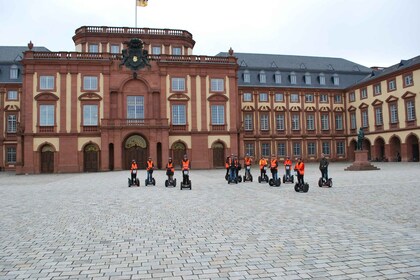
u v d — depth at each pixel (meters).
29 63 47.41
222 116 51.53
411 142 52.22
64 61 47.88
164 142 47.91
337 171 37.94
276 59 70.31
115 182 28.00
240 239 9.02
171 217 12.19
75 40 54.44
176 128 50.03
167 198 17.34
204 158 50.25
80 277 6.49
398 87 53.91
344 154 67.38
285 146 64.75
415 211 12.40
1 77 58.81
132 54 49.62
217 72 51.72
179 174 37.34
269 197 17.09
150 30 55.47
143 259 7.51
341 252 7.71
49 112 47.62
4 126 58.50
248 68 65.25
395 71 54.00
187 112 50.50
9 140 58.56
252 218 11.73
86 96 48.16
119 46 54.25
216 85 51.62
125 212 13.35
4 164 58.34
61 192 20.97
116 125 47.00
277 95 65.06
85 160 48.03
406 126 52.22
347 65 72.44
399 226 10.12
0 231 10.34
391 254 7.48
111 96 49.03
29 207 14.94
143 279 6.34
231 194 18.66
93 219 12.03
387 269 6.59
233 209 13.66
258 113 63.91
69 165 47.16
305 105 66.00
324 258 7.32
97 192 20.62
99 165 47.84
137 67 49.56
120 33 54.12
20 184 27.92
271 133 64.19
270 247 8.22
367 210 12.82
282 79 66.00
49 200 17.25
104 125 46.78
